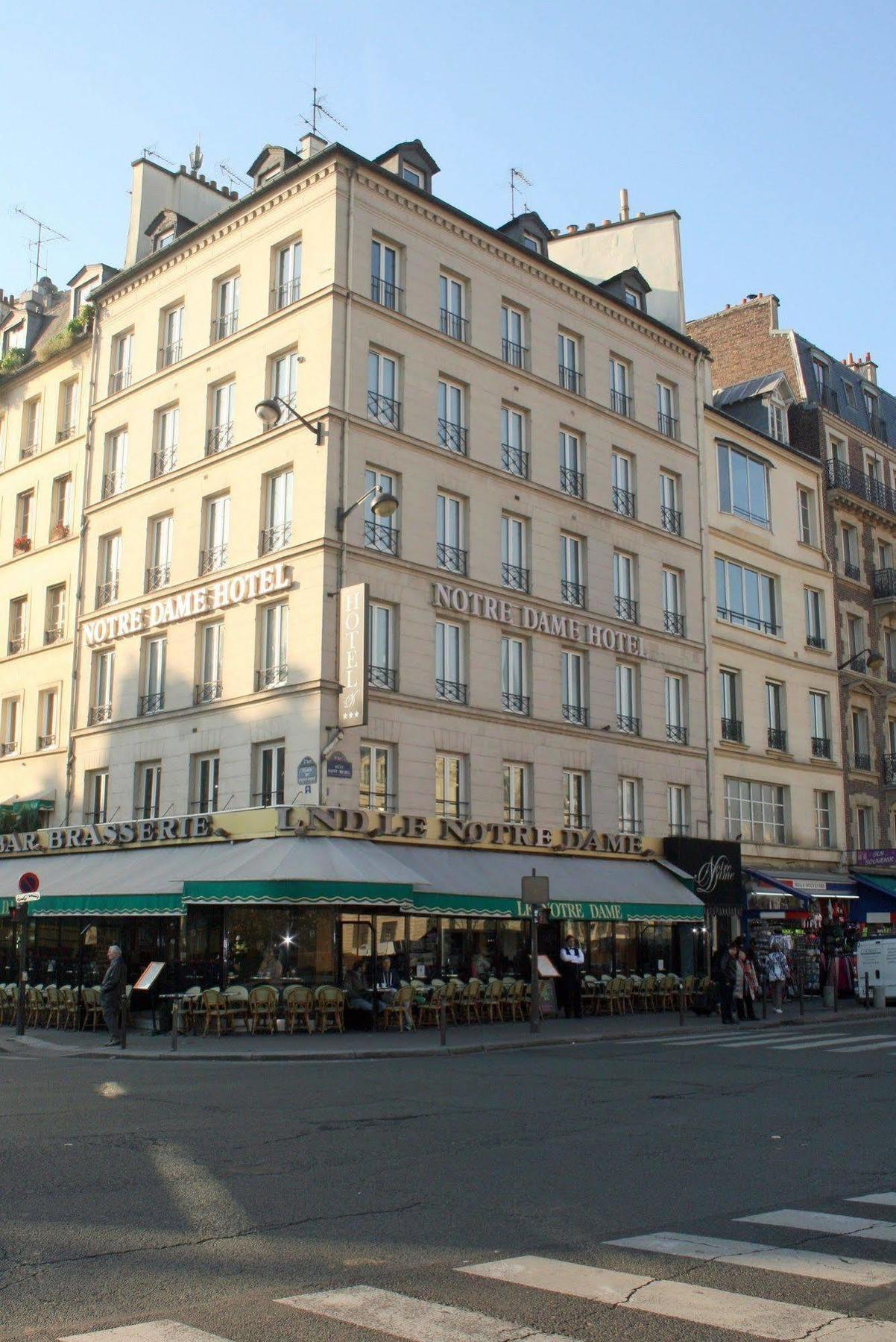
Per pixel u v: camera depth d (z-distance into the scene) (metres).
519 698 28.81
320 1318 5.45
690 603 33.88
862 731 40.28
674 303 36.28
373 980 23.44
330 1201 7.88
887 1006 30.41
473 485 28.45
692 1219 7.47
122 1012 20.39
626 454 33.03
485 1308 5.59
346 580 25.36
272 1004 22.16
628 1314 5.51
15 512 34.50
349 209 26.94
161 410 30.22
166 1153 9.70
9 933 29.53
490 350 29.58
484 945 26.84
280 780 25.23
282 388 27.27
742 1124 11.42
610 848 29.56
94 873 26.27
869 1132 10.94
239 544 27.09
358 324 26.64
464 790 27.12
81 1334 5.21
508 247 30.33
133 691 29.09
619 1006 27.91
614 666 31.27
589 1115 12.07
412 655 26.38
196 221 34.09
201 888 22.81
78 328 32.88
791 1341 5.14
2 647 33.75
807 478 39.81
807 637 38.25
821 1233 7.08
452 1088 14.46
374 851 24.03
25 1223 7.23
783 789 36.47
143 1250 6.63
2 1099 13.31
